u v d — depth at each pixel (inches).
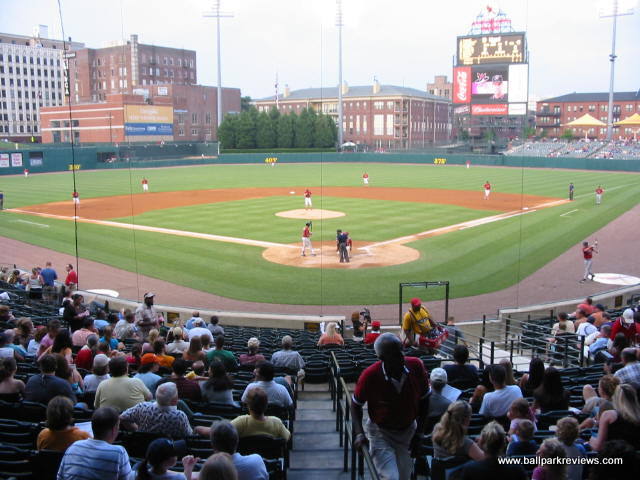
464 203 1969.7
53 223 1599.4
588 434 293.6
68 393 324.5
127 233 1440.7
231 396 355.6
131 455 278.8
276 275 1048.8
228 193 2308.1
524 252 1221.7
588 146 3794.3
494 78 3868.1
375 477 189.2
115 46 4825.3
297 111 5541.3
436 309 869.8
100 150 3533.5
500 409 307.6
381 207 1879.9
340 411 345.4
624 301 892.0
